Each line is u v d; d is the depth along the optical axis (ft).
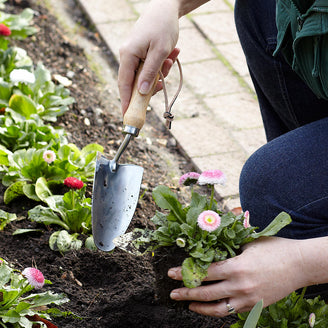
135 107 5.86
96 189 5.96
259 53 6.72
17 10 13.05
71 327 6.15
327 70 5.30
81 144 9.48
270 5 6.74
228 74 11.47
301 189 5.79
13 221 7.63
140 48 5.92
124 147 6.00
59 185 8.03
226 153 9.53
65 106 9.59
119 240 5.75
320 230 5.78
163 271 5.65
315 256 5.01
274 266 5.03
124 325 6.28
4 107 9.25
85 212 7.36
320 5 5.04
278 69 6.61
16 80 8.79
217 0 13.76
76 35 12.60
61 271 6.86
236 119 10.31
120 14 13.14
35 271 5.74
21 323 5.65
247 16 6.76
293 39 5.65
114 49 12.03
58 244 7.09
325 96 5.78
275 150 6.06
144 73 5.85
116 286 6.72
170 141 9.87
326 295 6.18
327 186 5.72
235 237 5.43
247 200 6.19
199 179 5.28
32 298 6.14
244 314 5.82
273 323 5.82
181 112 10.44
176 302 5.78
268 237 5.36
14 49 10.52
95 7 13.29
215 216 5.12
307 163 5.82
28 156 8.22
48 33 12.34
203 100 10.75
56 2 13.64
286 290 5.10
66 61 11.60
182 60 11.78
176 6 6.12
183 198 8.67
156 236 5.54
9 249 7.18
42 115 9.35
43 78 9.88
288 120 7.14
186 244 5.47
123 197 6.17
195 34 12.57
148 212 8.07
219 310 5.21
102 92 10.96
